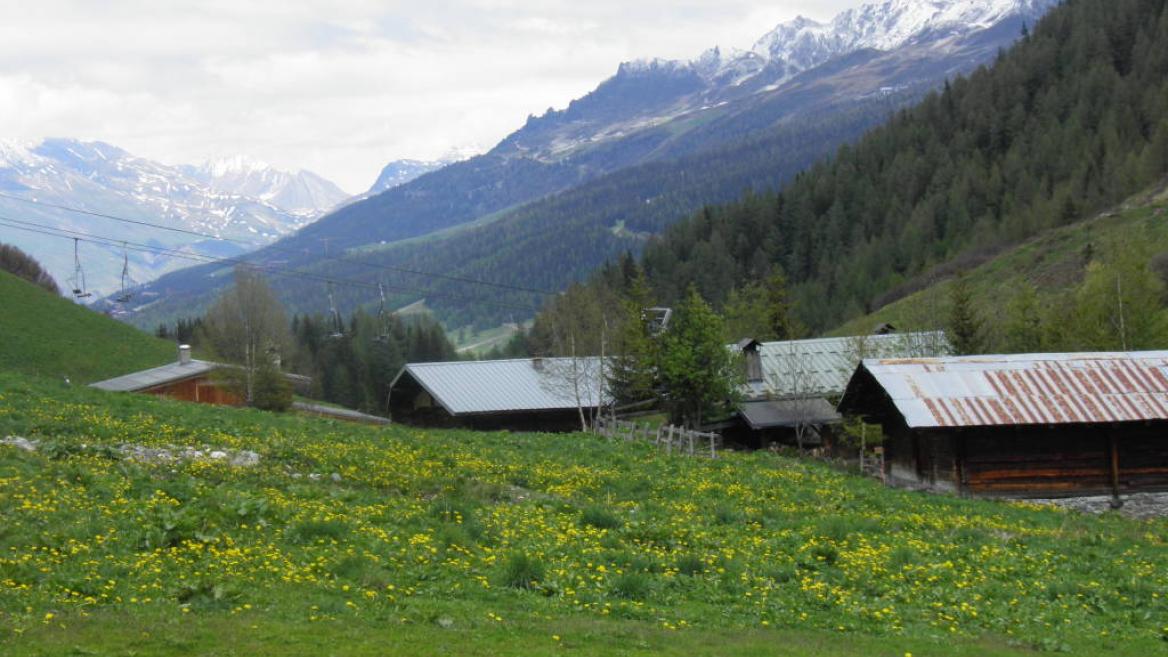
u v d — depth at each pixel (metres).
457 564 21.25
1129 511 46.66
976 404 46.75
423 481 34.59
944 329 85.94
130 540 20.14
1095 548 30.38
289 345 127.75
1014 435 46.88
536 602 19.14
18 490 23.47
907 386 48.16
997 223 181.25
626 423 73.62
